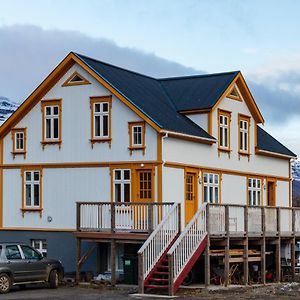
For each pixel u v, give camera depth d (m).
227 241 29.61
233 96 37.34
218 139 35.66
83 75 33.41
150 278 26.56
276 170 42.06
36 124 34.53
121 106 32.25
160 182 31.00
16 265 26.66
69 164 33.47
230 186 36.84
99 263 31.84
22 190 34.69
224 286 29.41
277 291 28.02
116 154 32.25
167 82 38.31
